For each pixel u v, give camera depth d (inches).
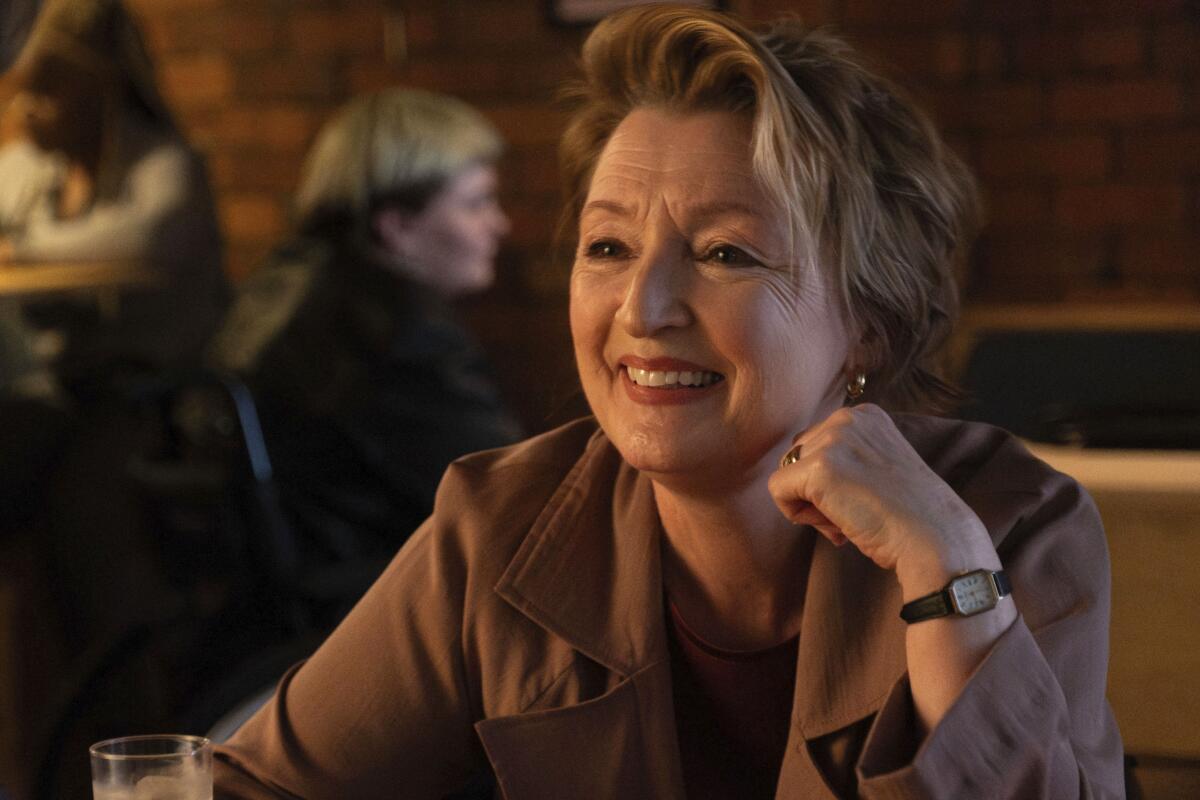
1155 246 130.4
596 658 43.9
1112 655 49.8
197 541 85.5
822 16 132.4
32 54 142.9
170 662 84.0
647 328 40.6
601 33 44.0
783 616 44.9
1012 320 111.7
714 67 41.5
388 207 104.8
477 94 145.8
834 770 41.9
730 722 44.9
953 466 45.4
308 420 92.0
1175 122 129.0
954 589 38.9
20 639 112.3
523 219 144.8
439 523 47.5
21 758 110.9
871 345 44.4
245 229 154.6
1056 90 131.1
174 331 140.6
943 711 38.2
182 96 155.6
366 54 149.1
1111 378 99.7
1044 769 37.9
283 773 45.6
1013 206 133.0
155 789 38.7
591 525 46.0
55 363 130.9
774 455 42.5
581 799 42.9
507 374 145.5
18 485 110.4
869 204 42.5
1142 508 49.2
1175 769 49.3
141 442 110.7
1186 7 128.0
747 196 40.8
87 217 143.7
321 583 84.5
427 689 45.7
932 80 132.4
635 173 41.8
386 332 94.3
